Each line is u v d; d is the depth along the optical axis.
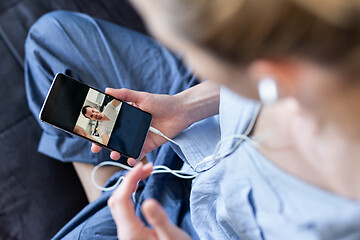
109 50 0.97
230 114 0.59
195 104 0.77
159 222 0.46
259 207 0.52
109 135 0.72
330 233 0.44
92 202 0.92
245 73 0.33
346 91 0.34
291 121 0.45
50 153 1.00
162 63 0.97
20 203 1.07
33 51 0.98
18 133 1.12
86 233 0.86
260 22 0.27
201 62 0.32
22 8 1.19
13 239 1.05
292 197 0.47
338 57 0.30
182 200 0.87
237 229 0.60
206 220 0.71
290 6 0.26
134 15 1.24
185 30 0.29
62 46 0.97
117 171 0.99
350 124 0.38
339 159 0.42
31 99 1.01
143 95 0.76
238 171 0.54
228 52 0.30
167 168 0.79
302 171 0.46
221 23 0.27
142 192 0.86
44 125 0.99
